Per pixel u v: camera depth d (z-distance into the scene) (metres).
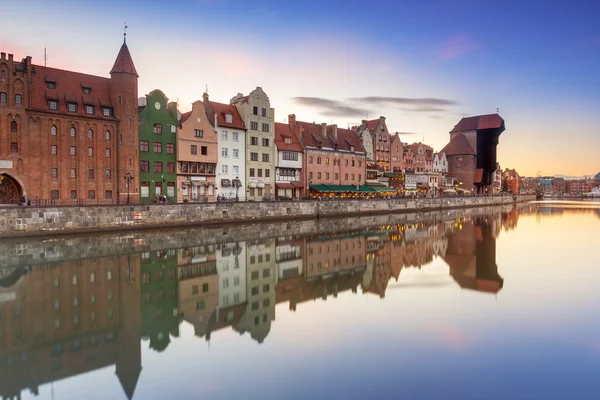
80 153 56.34
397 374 14.84
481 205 138.38
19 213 45.19
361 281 29.58
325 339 18.22
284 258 38.38
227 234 53.94
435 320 20.70
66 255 37.44
